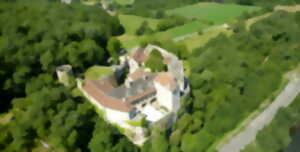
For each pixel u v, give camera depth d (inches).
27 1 3917.3
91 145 2249.0
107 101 2556.6
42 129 2217.0
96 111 2657.5
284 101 3390.7
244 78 3496.6
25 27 3122.5
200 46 4259.4
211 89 3284.9
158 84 2689.5
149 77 2933.1
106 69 3191.4
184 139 2637.8
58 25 3422.7
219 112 3051.2
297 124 3036.4
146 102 2741.1
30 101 2476.6
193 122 2785.4
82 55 3267.7
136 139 2444.6
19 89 2728.8
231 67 3486.7
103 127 2423.7
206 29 5137.8
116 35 4923.7
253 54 4094.5
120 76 3282.5
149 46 3727.9
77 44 3346.5
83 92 2827.3
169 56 3513.8
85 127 2426.2
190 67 3639.3
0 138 2112.5
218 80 3380.9
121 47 4291.3
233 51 3870.6
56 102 2418.8
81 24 3703.3
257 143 2736.2
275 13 4936.0
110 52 3804.1
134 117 2471.7
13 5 3548.2
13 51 2738.7
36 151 2146.9
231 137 2898.6
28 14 3417.8
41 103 2300.7
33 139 2208.4
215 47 3956.7
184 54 3919.8
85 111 2475.4
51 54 2925.7
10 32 2930.6
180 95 2832.2
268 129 2844.5
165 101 2687.0
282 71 3937.0
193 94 3075.8
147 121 2517.2
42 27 3201.3
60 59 3021.7
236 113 3090.6
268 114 3198.8
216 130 2888.8
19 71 2704.2
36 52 2918.3
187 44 4534.9
